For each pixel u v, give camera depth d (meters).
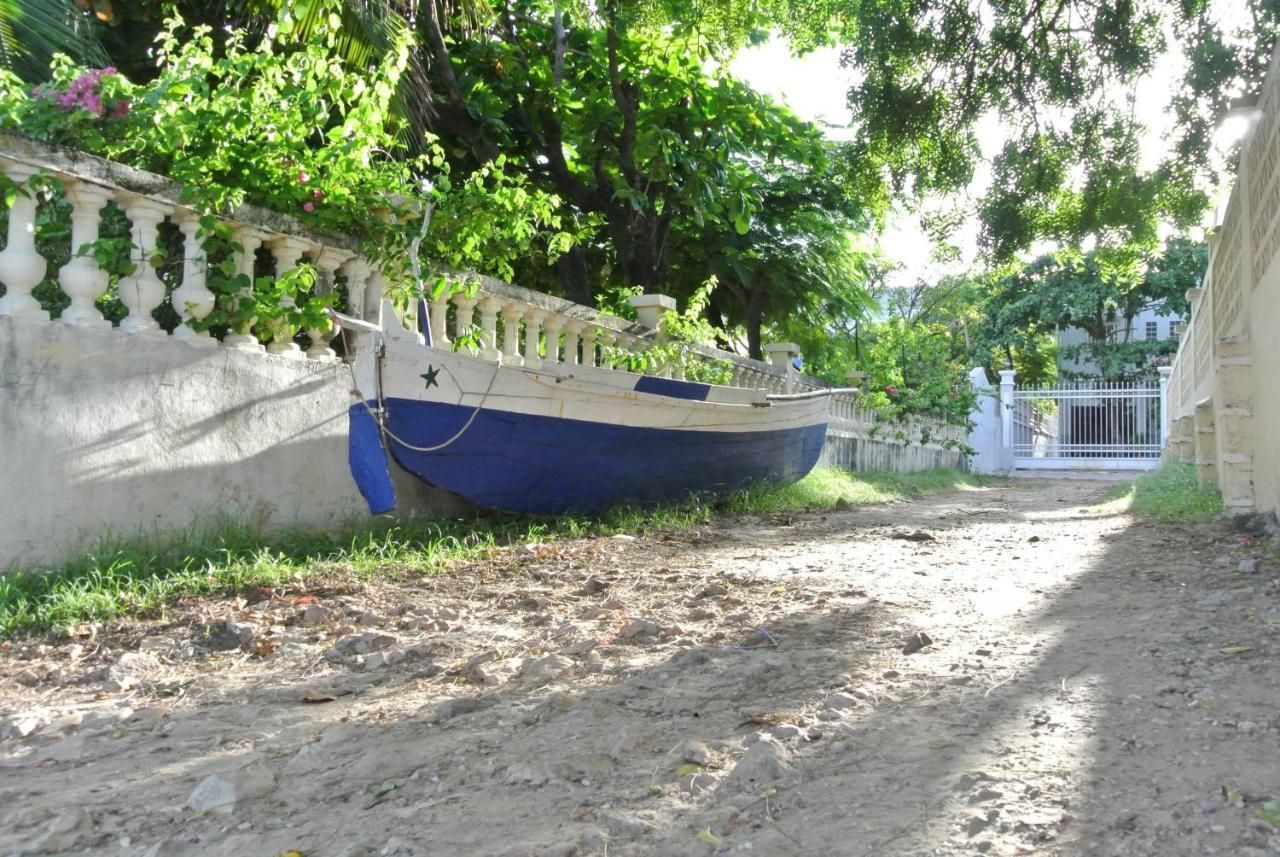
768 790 2.71
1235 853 2.18
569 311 9.25
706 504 9.98
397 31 9.46
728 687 3.71
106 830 2.69
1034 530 8.92
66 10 8.23
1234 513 8.09
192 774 3.07
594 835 2.45
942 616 4.84
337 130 7.34
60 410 5.58
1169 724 3.01
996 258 12.41
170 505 6.14
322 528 7.16
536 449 7.77
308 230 6.97
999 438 29.94
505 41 13.16
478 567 6.46
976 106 11.09
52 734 3.51
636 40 13.36
